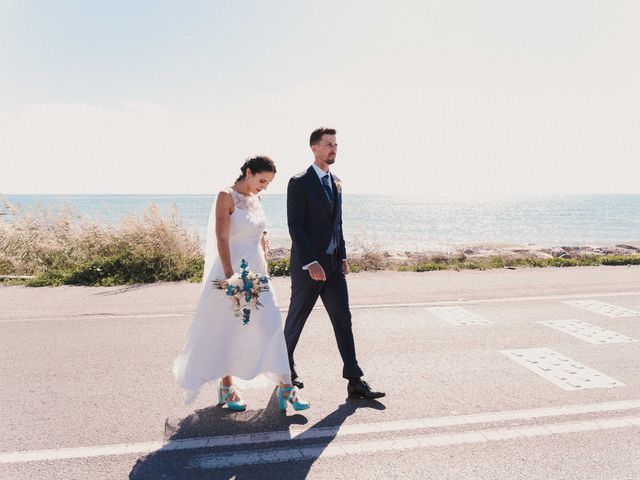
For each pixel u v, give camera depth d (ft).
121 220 36.86
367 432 11.18
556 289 27.40
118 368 15.48
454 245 92.43
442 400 12.88
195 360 11.71
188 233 36.76
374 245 38.04
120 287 28.55
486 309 22.94
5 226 37.68
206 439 10.91
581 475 9.34
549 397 13.00
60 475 9.48
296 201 13.02
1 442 10.78
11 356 16.65
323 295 13.47
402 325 20.22
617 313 22.06
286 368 11.99
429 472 9.50
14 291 27.55
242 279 11.38
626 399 12.85
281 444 10.66
